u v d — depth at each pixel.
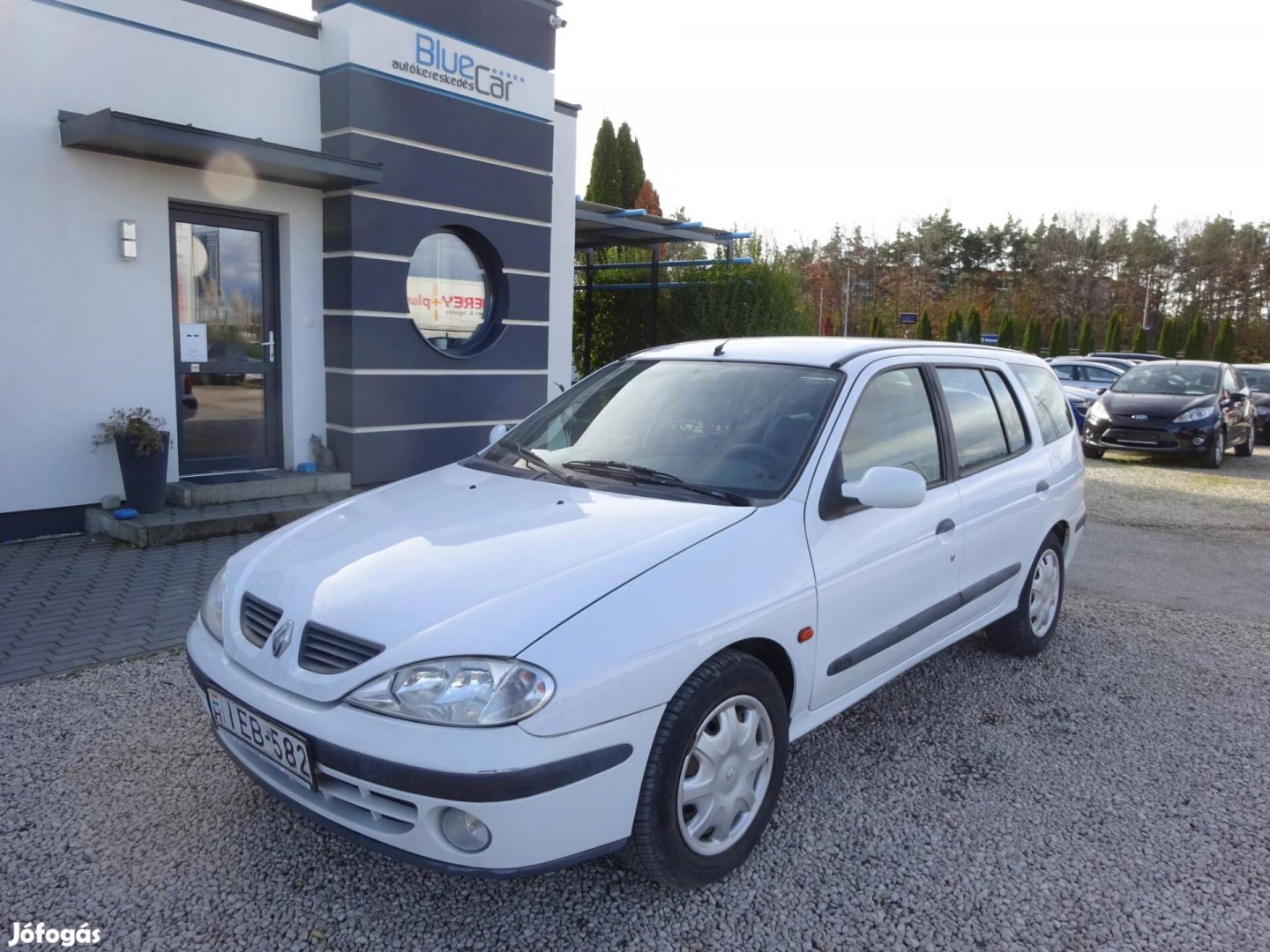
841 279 60.97
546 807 2.38
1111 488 11.52
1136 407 13.99
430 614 2.55
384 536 3.09
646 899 2.80
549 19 9.30
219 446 7.77
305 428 8.23
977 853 3.10
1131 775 3.70
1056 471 5.07
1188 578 7.07
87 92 6.60
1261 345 55.91
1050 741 4.00
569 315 10.80
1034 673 4.85
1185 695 4.59
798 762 3.74
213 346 7.64
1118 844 3.19
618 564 2.73
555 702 2.38
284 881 2.85
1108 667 4.97
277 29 7.62
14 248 6.32
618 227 12.48
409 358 8.46
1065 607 6.17
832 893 2.86
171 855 2.96
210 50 7.25
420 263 8.65
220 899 2.75
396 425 8.44
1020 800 3.47
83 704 4.04
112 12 6.67
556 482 3.55
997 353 5.03
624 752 2.51
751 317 14.75
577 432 3.95
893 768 3.71
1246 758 3.89
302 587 2.83
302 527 3.40
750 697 2.88
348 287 7.96
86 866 2.90
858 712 4.28
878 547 3.46
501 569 2.73
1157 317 60.16
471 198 8.80
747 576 2.91
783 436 3.46
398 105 8.07
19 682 4.25
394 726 2.39
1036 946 2.64
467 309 9.17
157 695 4.15
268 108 7.65
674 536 2.91
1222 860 3.10
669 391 3.94
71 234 6.57
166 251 7.08
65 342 6.63
